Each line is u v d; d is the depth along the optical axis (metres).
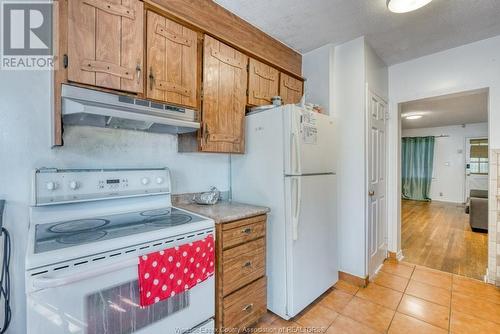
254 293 1.66
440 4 1.80
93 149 1.49
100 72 1.22
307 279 1.85
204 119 1.68
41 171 1.25
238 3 1.79
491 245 2.28
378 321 1.77
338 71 2.45
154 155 1.77
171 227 1.21
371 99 2.46
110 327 0.97
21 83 1.24
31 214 1.23
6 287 1.20
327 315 1.84
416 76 2.74
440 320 1.77
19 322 1.23
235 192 2.16
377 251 2.60
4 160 1.20
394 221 2.89
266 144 1.89
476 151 6.57
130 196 1.54
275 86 2.26
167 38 1.48
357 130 2.32
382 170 2.79
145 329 1.08
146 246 1.09
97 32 1.21
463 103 4.19
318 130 1.98
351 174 2.35
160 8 1.43
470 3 1.78
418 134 7.47
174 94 1.51
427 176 7.30
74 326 0.89
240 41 1.95
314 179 1.93
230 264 1.50
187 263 1.19
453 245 3.37
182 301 1.22
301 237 1.79
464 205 6.44
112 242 1.00
